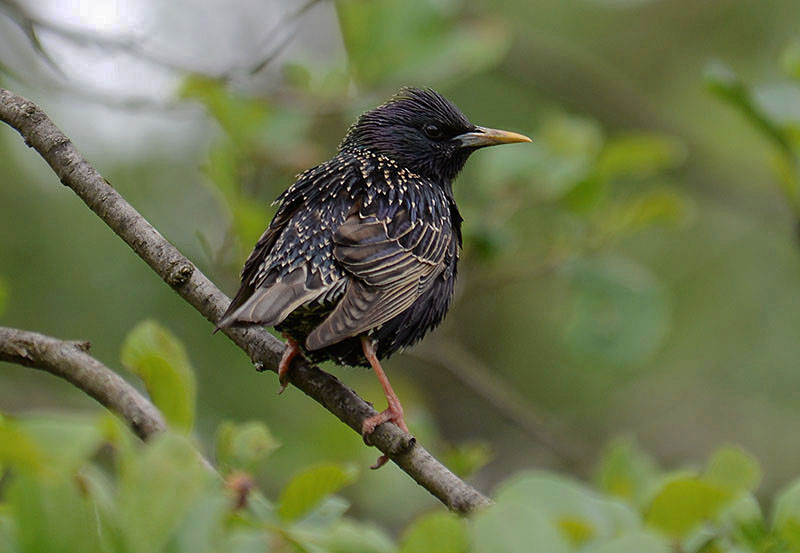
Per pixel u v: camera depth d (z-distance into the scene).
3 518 4.28
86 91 11.20
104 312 14.77
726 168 20.02
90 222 15.00
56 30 10.76
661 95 20.77
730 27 20.41
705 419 19.22
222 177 10.98
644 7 20.59
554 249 12.80
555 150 12.59
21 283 14.64
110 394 6.43
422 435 10.66
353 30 12.20
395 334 8.48
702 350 19.11
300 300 7.60
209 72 11.65
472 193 16.03
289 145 12.04
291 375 7.62
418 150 9.72
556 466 18.39
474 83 19.19
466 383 15.02
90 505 4.06
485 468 18.58
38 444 3.81
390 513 14.71
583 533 5.37
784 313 19.08
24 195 14.98
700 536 5.85
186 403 5.93
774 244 19.28
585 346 12.59
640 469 8.40
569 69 19.77
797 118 11.05
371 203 8.57
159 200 15.09
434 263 8.65
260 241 8.41
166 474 4.06
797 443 18.83
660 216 12.59
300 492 5.55
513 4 19.88
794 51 11.81
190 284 7.43
